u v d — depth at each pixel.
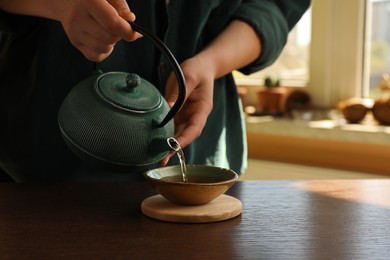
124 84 0.90
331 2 2.23
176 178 0.93
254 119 2.19
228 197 0.94
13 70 1.14
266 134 2.22
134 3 1.15
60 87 1.13
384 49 2.16
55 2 0.91
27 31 1.12
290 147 2.18
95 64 1.05
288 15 1.35
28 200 0.94
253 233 0.80
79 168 1.14
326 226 0.84
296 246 0.76
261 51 1.24
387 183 1.09
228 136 1.35
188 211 0.85
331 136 2.02
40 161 1.15
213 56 1.11
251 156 2.28
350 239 0.79
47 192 1.00
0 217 0.86
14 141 1.16
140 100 0.88
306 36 2.33
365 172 2.01
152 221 0.85
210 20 1.25
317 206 0.93
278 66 2.43
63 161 1.14
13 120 1.15
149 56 1.17
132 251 0.73
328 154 2.10
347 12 2.21
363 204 0.95
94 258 0.71
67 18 0.89
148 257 0.71
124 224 0.83
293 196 0.99
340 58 2.25
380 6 2.15
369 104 2.11
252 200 0.96
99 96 0.87
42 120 1.13
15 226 0.82
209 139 1.28
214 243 0.76
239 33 1.19
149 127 0.88
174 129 1.01
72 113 0.88
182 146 0.99
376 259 0.72
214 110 1.27
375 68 2.20
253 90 2.47
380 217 0.88
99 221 0.85
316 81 2.32
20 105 1.14
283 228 0.83
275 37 1.25
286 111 2.30
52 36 1.11
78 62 1.12
